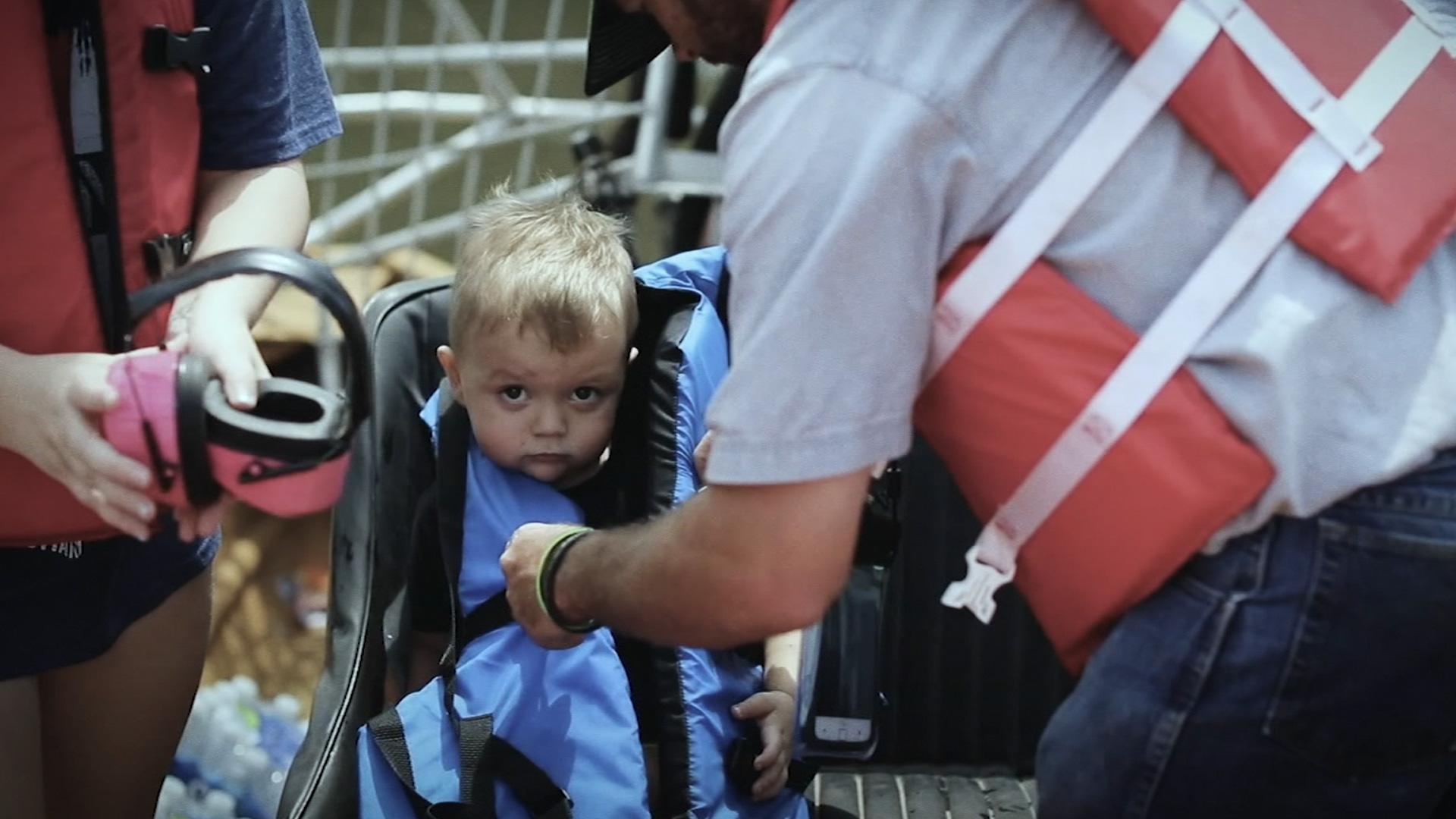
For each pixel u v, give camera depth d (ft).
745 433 4.10
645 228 11.27
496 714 5.81
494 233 6.32
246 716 8.81
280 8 5.70
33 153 4.88
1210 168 4.23
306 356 10.49
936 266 4.20
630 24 5.22
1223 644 4.27
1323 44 4.25
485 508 6.26
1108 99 4.17
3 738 5.49
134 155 5.17
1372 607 4.21
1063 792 4.58
